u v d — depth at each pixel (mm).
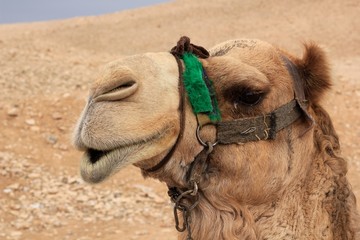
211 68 3670
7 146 12141
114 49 28031
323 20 30281
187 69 3562
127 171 11797
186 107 3533
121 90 3281
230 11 34188
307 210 3758
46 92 15391
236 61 3684
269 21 31281
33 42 25047
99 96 3291
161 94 3379
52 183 10992
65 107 13875
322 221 3744
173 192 3730
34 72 17969
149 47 28172
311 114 3939
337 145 3992
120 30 32094
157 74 3422
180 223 4121
